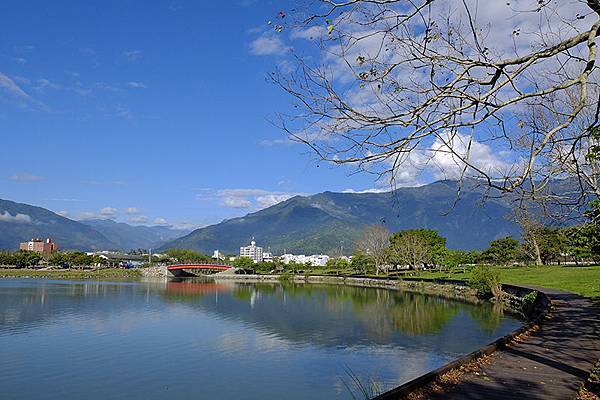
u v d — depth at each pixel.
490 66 6.71
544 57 6.80
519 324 30.14
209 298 56.34
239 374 20.45
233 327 33.00
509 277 50.91
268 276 119.50
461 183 6.98
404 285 70.38
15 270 125.38
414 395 8.85
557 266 66.25
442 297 50.69
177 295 61.12
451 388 9.38
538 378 10.16
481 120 6.72
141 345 26.77
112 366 22.12
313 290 69.88
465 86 7.05
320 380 19.27
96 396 18.05
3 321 36.38
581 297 29.06
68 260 137.12
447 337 26.84
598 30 6.62
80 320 36.97
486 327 29.48
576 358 12.12
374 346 25.20
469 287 50.47
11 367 22.00
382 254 95.06
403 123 6.65
